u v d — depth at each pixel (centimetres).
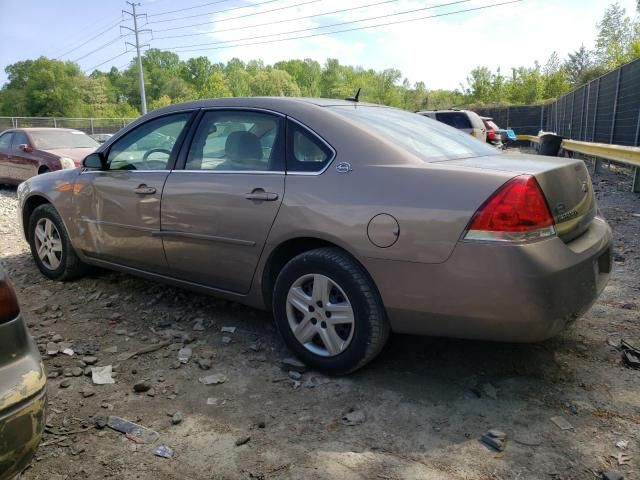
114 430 263
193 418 273
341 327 307
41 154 1109
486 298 255
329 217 294
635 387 295
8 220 830
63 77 8156
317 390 299
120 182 408
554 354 334
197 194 356
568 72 5922
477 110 3819
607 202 905
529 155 354
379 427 263
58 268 483
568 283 260
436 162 293
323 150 312
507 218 250
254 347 351
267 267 331
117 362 334
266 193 321
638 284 463
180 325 391
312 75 13225
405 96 8362
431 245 264
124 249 414
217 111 371
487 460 238
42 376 196
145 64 11875
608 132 1480
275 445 251
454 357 333
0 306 190
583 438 252
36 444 191
